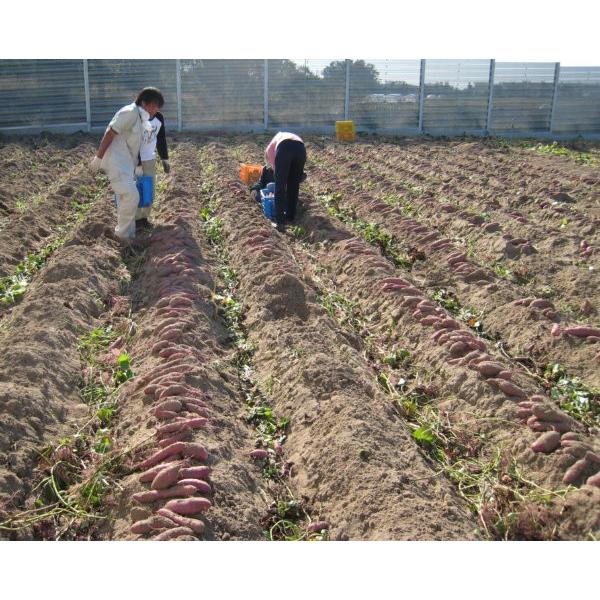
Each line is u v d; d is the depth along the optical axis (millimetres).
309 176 14539
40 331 6293
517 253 9312
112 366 6238
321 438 5043
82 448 5086
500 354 6648
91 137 20047
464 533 4254
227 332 7059
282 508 4555
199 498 4266
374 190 13398
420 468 4816
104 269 8312
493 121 23438
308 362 5922
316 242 9883
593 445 5059
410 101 23047
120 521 4367
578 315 7570
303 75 22406
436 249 9359
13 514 4305
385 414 5371
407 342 6812
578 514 4344
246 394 5926
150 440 4895
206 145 18922
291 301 7383
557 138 23484
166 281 7715
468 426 5426
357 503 4402
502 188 13273
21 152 16438
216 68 21875
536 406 5285
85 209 11445
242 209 11023
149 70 21453
